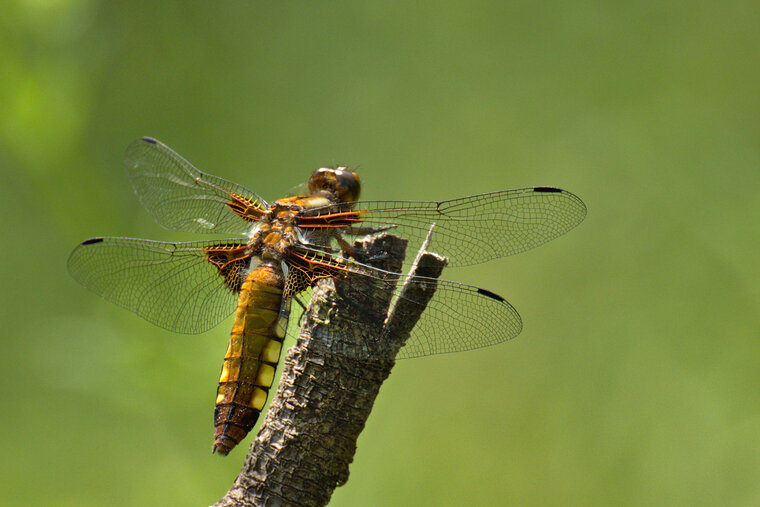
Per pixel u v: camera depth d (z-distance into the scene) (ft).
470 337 3.60
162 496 3.84
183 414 3.72
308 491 3.55
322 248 3.62
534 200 3.64
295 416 3.55
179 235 3.77
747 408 3.81
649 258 3.86
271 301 3.60
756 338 3.82
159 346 3.72
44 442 3.89
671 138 3.90
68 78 3.75
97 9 3.77
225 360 3.60
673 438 3.81
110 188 3.76
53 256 4.02
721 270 3.84
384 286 3.57
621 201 3.89
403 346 3.57
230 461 3.72
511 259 3.87
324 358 3.55
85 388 3.71
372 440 3.82
